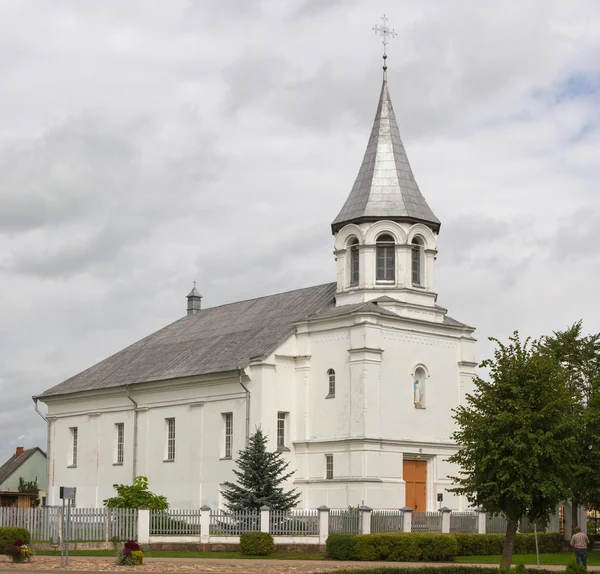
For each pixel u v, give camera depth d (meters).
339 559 46.50
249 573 37.12
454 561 48.50
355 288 62.16
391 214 61.69
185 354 71.69
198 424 65.81
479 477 39.09
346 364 59.78
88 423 77.00
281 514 50.16
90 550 48.25
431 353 62.66
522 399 38.84
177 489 66.69
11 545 41.78
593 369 61.19
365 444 57.66
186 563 41.72
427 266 63.25
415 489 60.75
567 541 58.88
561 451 38.59
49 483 80.12
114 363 79.69
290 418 62.22
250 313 73.25
